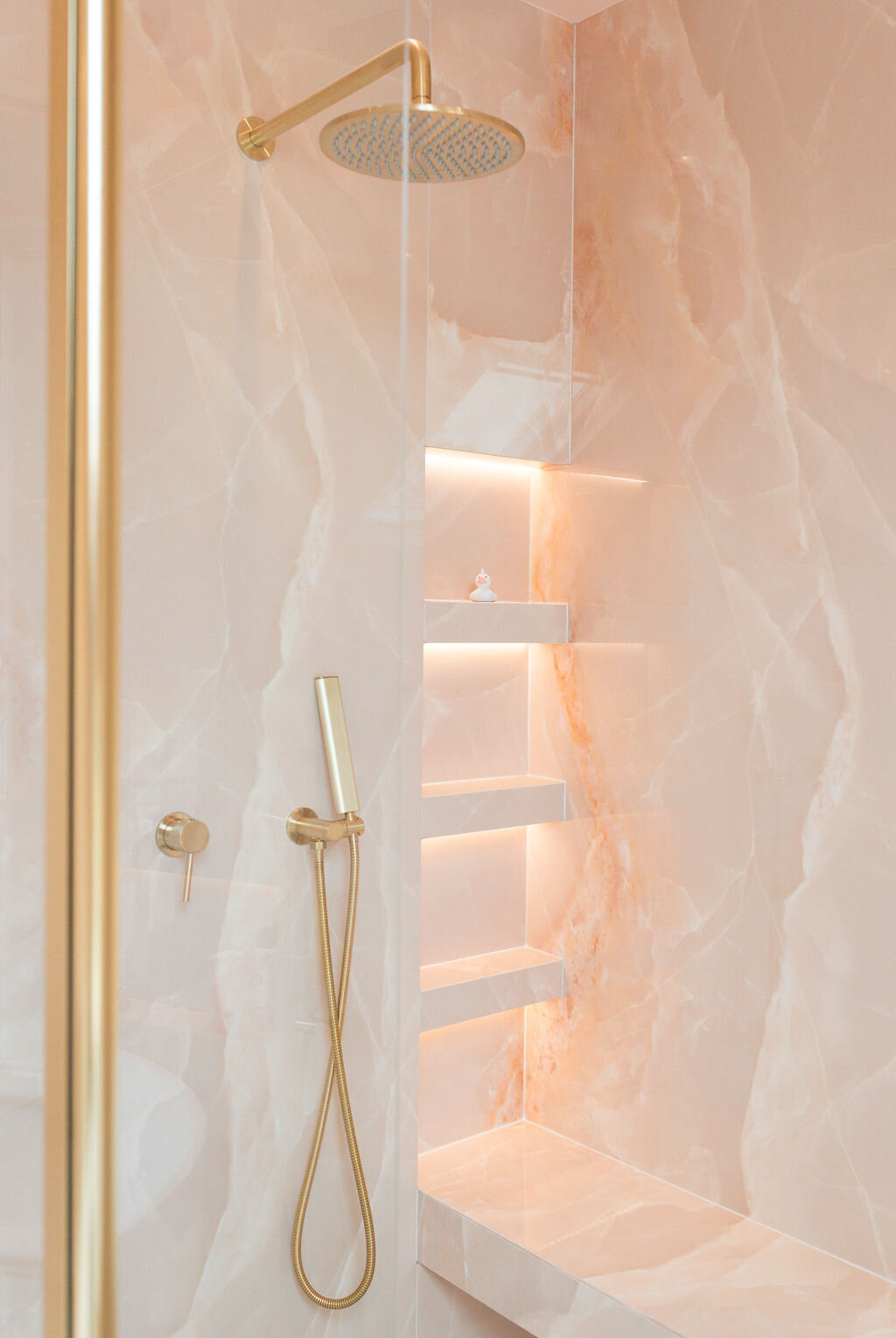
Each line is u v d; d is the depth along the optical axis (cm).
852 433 168
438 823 201
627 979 209
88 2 68
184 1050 76
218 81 77
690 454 194
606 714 213
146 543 73
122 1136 71
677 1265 171
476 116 119
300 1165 88
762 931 183
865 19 165
